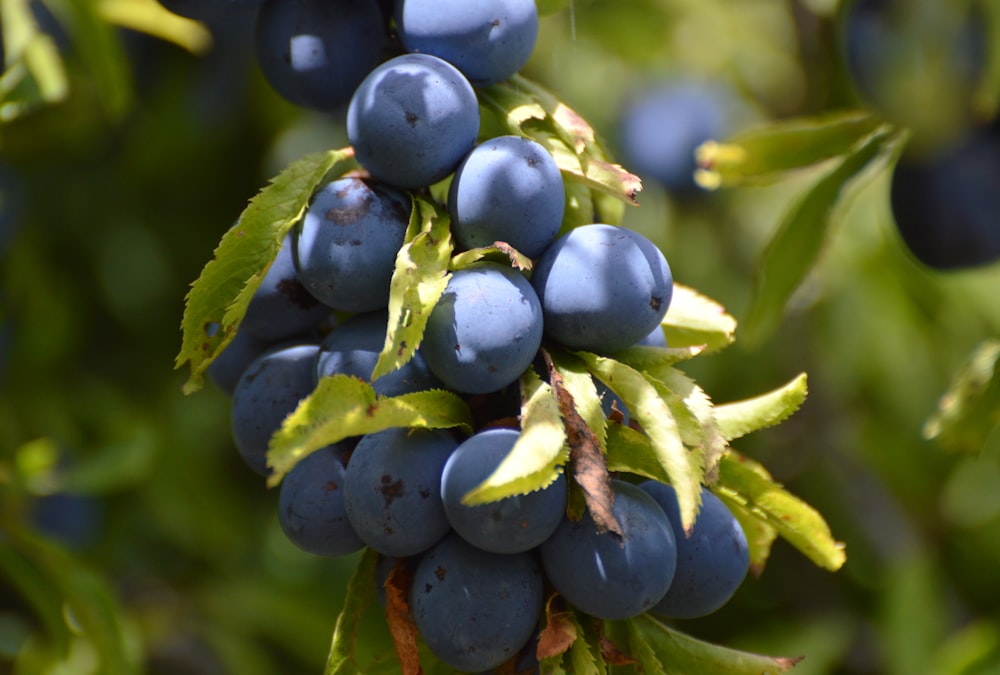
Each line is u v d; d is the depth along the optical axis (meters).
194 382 0.42
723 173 0.49
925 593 0.64
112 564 0.67
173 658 0.67
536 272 0.42
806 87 0.58
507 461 0.41
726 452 0.42
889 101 0.48
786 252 0.49
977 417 0.49
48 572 0.51
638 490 0.42
